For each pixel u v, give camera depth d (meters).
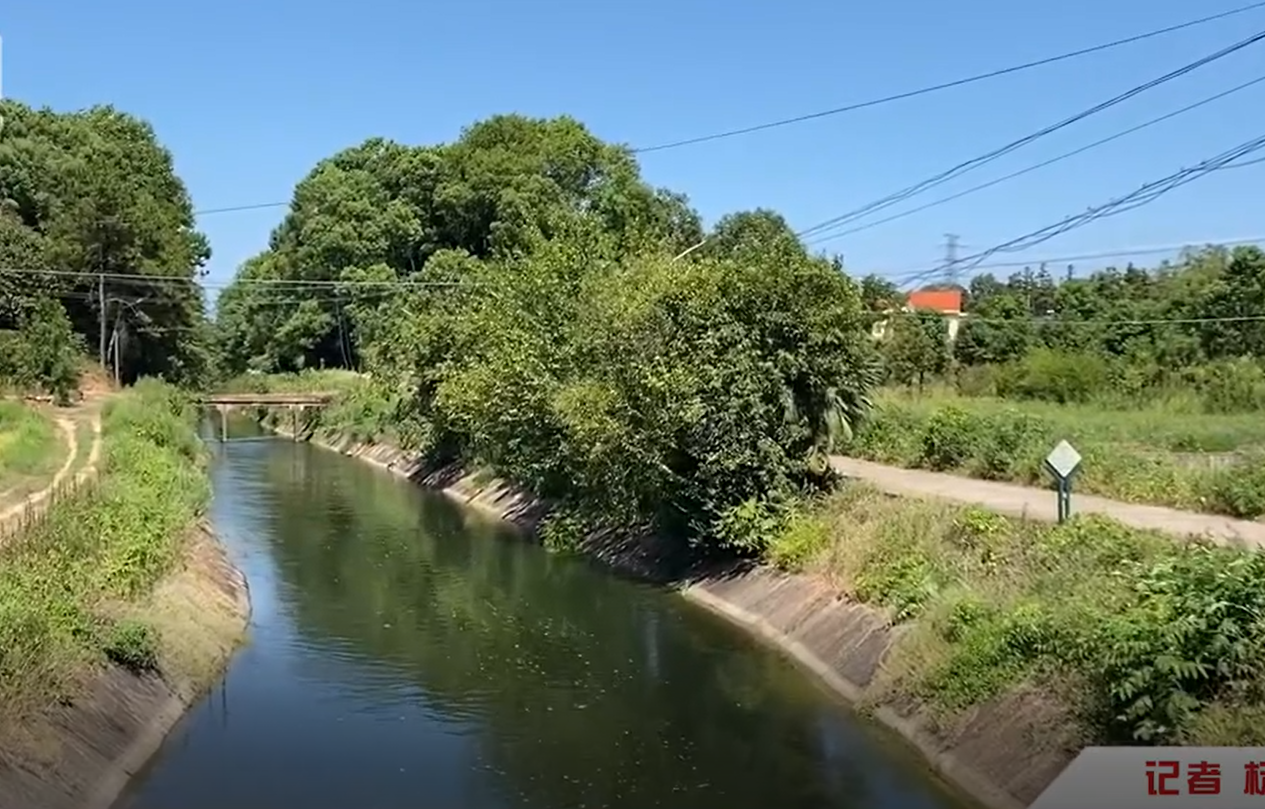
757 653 19.84
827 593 19.94
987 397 44.12
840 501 22.42
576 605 23.94
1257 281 45.12
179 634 18.33
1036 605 14.17
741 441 23.25
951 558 17.61
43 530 18.81
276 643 20.86
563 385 28.75
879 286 50.81
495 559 29.31
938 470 29.36
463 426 39.00
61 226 60.31
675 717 16.50
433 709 17.02
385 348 59.78
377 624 22.38
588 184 76.50
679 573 25.72
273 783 13.98
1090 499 22.78
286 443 69.31
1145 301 53.06
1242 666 10.76
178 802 13.33
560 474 31.56
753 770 14.32
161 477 28.44
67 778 12.51
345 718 16.58
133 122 77.06
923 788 13.38
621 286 27.27
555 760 14.84
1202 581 11.75
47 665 13.64
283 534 33.34
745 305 23.56
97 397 54.16
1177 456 26.27
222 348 92.25
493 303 35.94
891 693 15.73
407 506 39.84
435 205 77.31
